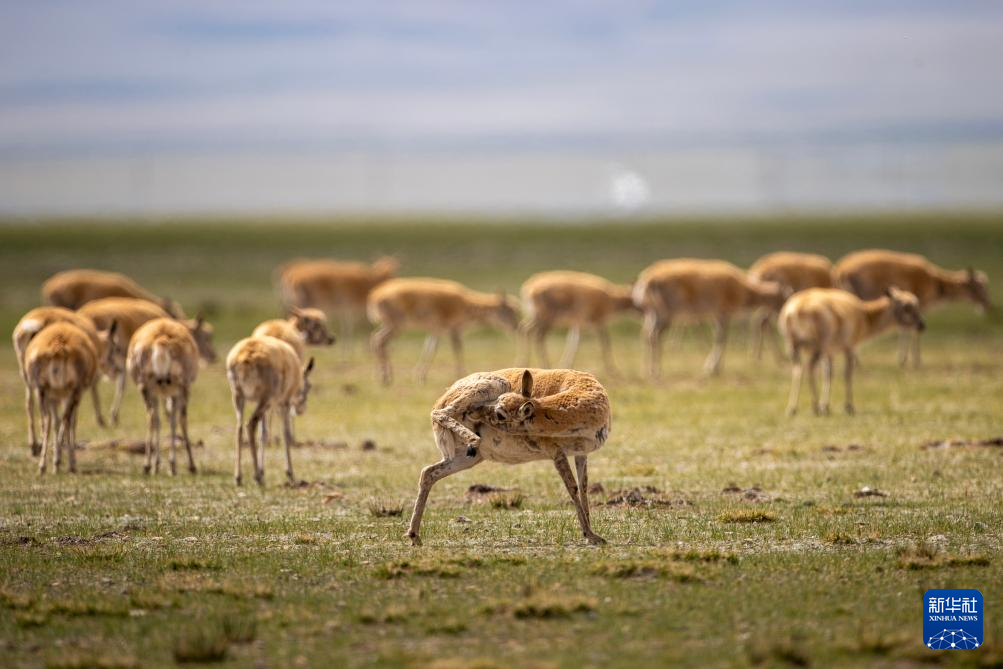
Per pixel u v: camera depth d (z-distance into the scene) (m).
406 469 68.06
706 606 38.97
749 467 66.31
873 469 64.56
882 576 42.38
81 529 51.34
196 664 34.00
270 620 37.84
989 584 41.47
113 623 37.84
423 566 43.28
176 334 65.81
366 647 35.44
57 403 66.62
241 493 60.38
